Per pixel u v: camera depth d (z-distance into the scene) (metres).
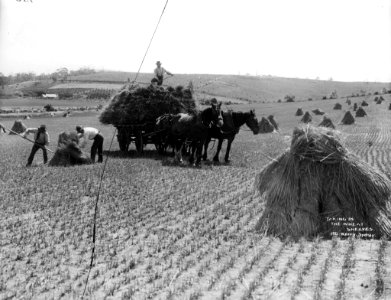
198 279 7.43
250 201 13.58
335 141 9.89
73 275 7.88
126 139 25.84
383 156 24.66
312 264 7.85
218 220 11.37
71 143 21.09
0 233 10.53
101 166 20.28
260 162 22.53
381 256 8.01
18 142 38.16
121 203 13.39
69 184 16.12
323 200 9.88
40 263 8.46
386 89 127.44
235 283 7.08
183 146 23.69
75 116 69.62
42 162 22.67
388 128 46.34
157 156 24.67
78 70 149.00
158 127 23.42
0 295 6.99
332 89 139.88
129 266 8.15
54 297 6.91
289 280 7.17
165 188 15.59
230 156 25.20
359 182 9.73
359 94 122.62
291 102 97.69
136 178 17.36
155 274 7.66
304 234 9.51
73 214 12.17
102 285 7.34
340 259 8.04
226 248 9.07
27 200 13.79
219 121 20.22
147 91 24.47
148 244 9.52
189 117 20.80
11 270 8.13
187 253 8.76
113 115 24.75
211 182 16.75
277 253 8.51
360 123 53.44
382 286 6.63
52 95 103.12
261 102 95.88
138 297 6.81
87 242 9.68
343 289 6.64
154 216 11.97
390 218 9.74
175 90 24.84
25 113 70.69
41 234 10.32
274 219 9.87
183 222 11.30
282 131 46.53
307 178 9.84
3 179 17.16
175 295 6.79
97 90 109.75
